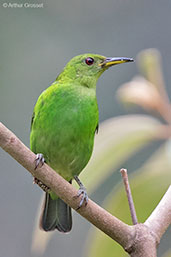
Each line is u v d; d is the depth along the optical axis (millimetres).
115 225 5945
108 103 16281
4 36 17125
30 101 16891
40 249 7008
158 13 17172
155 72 7711
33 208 15914
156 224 5984
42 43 17375
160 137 7262
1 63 16891
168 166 6945
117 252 6723
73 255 15523
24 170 16250
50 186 6250
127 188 6258
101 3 17750
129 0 17562
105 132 7234
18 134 16562
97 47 17422
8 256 15289
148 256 5754
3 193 15930
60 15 17703
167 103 7535
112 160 7027
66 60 17328
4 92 16734
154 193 6961
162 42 16844
